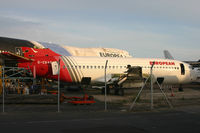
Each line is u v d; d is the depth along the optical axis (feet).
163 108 58.49
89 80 102.53
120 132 33.12
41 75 97.50
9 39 155.43
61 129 34.53
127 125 37.81
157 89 134.41
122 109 56.80
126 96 91.81
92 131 33.53
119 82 98.53
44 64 96.12
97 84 104.06
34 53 98.32
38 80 109.91
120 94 100.63
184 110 55.26
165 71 114.73
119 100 77.05
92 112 51.88
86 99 69.77
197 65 199.72
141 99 79.05
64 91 116.06
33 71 95.25
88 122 40.11
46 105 63.77
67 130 33.96
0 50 133.69
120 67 105.91
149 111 53.57
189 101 74.69
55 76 98.27
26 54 97.35
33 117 44.86
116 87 99.45
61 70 97.66
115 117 45.34
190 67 122.31
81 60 102.01
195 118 44.60
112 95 96.17
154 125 37.99
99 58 106.11
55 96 66.33
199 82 153.69
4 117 44.75
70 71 98.73
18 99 64.64
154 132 33.27
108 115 47.70
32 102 64.95
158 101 74.08
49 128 35.12
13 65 93.76
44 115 47.34
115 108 58.54
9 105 63.05
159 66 113.80
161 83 116.98
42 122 39.78
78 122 40.04
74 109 56.39
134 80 100.94
